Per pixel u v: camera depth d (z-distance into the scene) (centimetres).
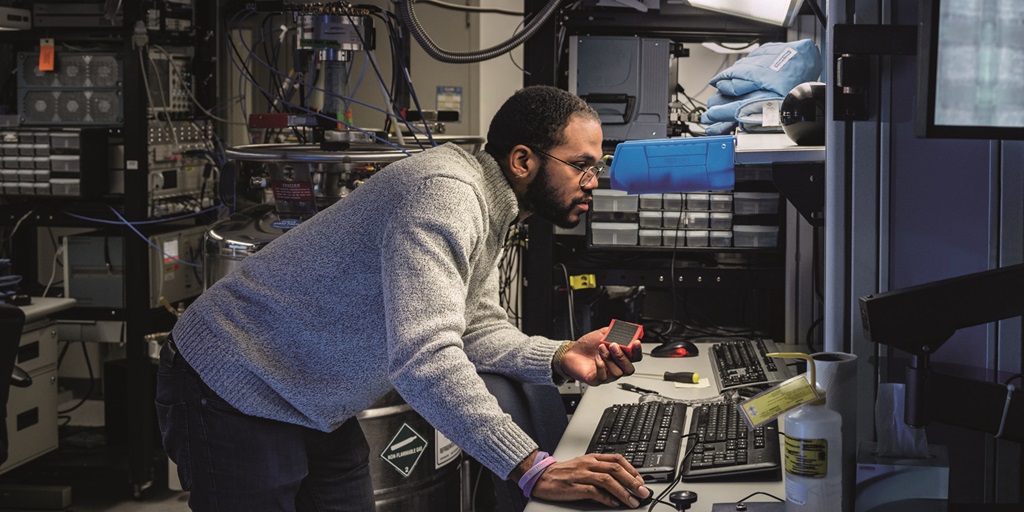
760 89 257
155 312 367
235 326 166
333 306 162
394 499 267
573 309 295
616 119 291
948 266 170
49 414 365
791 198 201
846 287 170
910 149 168
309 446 183
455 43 422
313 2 295
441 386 141
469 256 156
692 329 321
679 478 162
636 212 288
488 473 324
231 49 354
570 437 190
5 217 363
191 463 173
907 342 139
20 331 278
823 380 149
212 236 283
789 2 243
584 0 285
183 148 380
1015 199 167
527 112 164
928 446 152
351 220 161
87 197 361
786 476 141
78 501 369
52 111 365
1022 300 136
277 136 375
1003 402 140
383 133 317
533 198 169
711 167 206
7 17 343
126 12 344
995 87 133
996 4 132
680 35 304
